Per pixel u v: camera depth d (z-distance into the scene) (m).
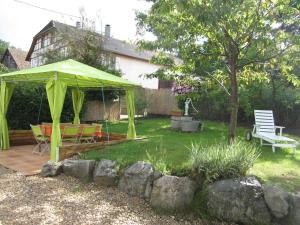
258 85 10.23
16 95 9.19
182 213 4.30
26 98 9.44
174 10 4.85
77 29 14.95
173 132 10.03
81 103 10.16
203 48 5.67
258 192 4.07
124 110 17.91
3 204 4.31
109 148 6.88
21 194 4.74
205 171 4.47
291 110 10.89
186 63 6.20
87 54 14.56
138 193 4.80
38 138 7.46
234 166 4.45
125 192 4.97
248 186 4.12
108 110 15.40
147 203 4.61
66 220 3.87
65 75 6.42
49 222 3.78
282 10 4.68
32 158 7.10
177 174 4.67
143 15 6.80
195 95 6.96
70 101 10.88
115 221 3.94
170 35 5.38
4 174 5.80
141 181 4.81
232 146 4.89
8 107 9.00
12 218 3.84
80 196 4.77
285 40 5.24
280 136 7.52
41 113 9.87
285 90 10.76
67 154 6.38
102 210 4.27
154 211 4.38
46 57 15.45
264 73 6.24
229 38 5.05
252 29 4.96
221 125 11.78
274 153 6.70
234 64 5.40
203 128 10.85
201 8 4.31
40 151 7.80
